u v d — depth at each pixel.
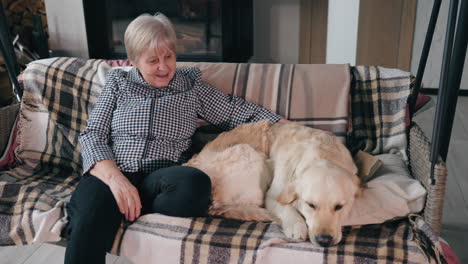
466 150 3.02
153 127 1.62
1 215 1.52
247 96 1.89
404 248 1.25
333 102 1.83
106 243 1.35
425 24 3.99
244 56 4.41
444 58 1.39
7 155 1.92
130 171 1.60
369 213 1.38
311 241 1.31
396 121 1.80
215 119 1.82
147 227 1.40
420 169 1.61
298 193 1.42
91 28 3.81
